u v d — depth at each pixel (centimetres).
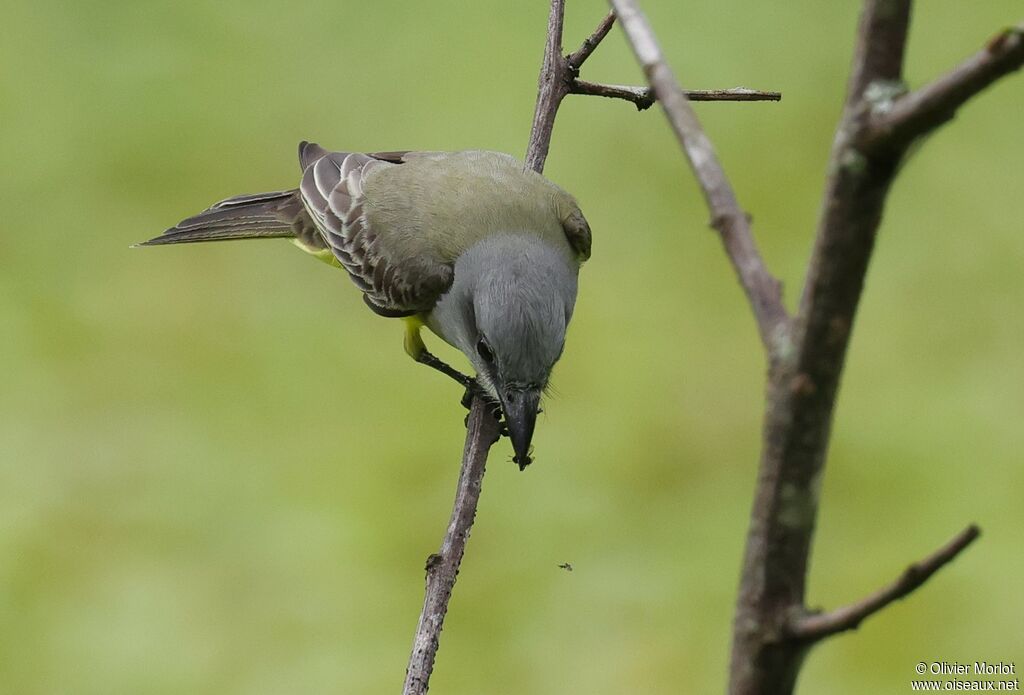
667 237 1471
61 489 1266
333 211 979
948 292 1402
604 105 1570
